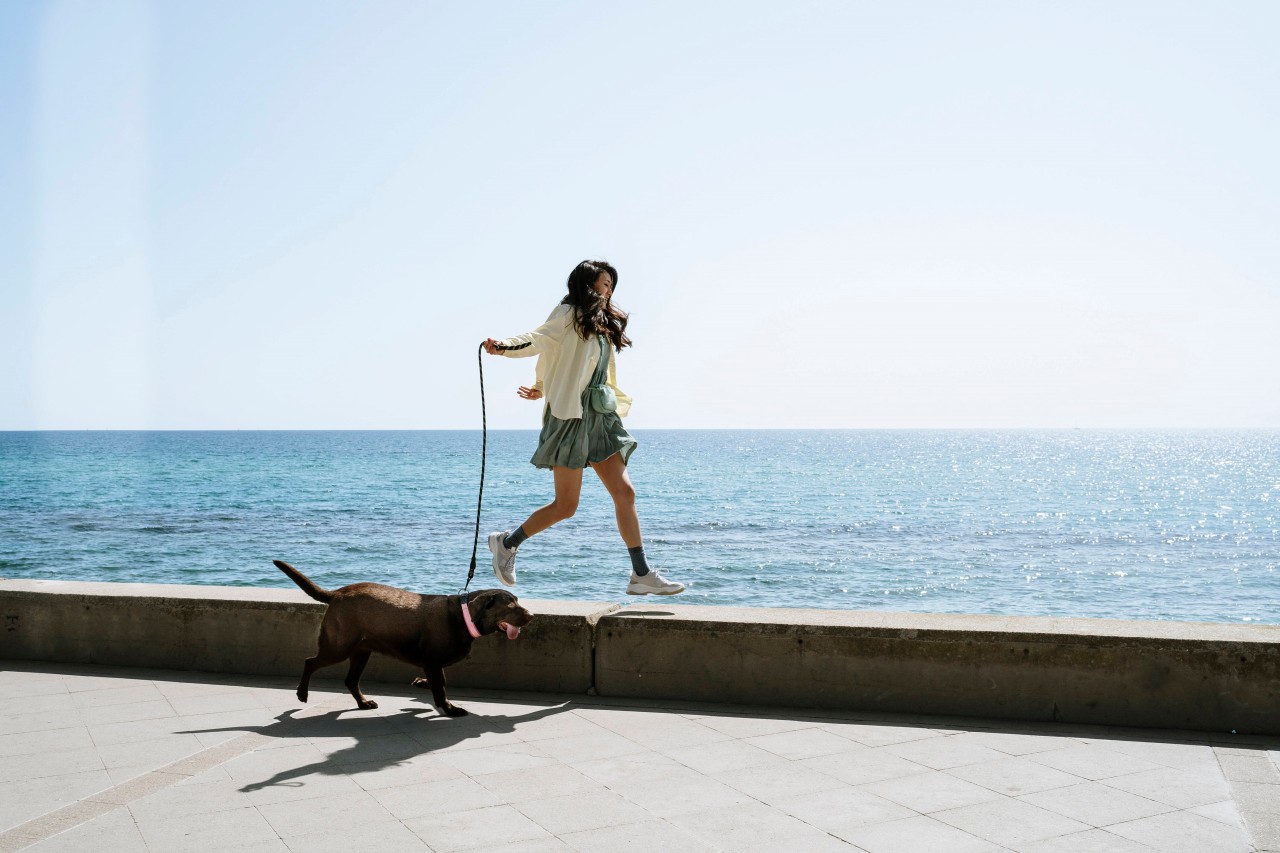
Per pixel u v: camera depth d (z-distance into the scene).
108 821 3.33
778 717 4.73
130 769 3.91
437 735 4.42
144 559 28.20
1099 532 38.94
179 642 5.81
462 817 3.37
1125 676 4.50
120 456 118.44
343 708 4.93
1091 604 22.84
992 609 22.11
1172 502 56.84
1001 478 80.94
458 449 148.50
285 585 23.59
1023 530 39.38
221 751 4.16
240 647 5.71
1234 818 3.35
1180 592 24.62
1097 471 97.38
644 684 5.10
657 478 77.75
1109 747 4.19
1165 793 3.61
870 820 3.34
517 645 5.26
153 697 5.16
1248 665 4.35
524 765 3.97
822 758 4.06
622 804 3.51
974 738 4.35
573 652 5.19
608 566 26.88
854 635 4.82
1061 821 3.33
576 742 4.31
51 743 4.29
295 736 4.40
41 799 3.55
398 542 32.75
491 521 40.44
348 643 4.74
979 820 3.34
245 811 3.42
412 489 62.50
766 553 30.73
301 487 64.38
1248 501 58.09
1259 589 25.05
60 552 29.72
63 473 80.50
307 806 3.48
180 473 81.25
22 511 45.12
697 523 41.06
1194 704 4.42
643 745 4.26
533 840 3.16
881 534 37.28
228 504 49.84
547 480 73.06
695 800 3.55
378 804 3.50
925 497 58.16
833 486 68.19
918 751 4.16
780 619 5.02
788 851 3.07
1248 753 4.09
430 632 4.64
